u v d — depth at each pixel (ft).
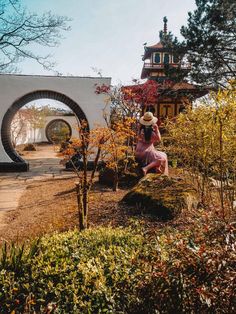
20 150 84.12
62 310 9.11
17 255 10.87
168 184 20.75
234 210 14.53
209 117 16.72
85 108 47.96
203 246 6.79
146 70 89.04
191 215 17.19
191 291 6.61
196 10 60.85
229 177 18.53
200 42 58.23
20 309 9.32
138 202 19.71
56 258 10.78
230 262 6.36
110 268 9.79
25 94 47.21
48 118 120.98
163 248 8.38
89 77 47.85
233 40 60.54
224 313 6.17
